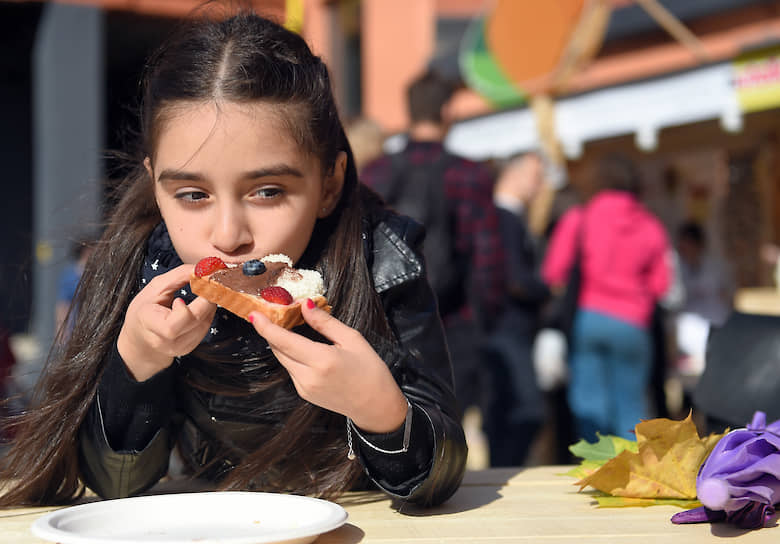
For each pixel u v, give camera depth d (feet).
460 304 11.51
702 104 16.21
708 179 25.17
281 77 3.87
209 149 3.71
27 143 39.83
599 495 4.30
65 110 27.81
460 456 4.04
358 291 4.32
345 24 32.24
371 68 30.83
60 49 27.71
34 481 4.17
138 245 4.43
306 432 4.43
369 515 3.94
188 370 4.31
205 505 3.68
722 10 20.08
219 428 4.49
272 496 3.73
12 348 10.03
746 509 3.51
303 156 3.87
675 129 20.52
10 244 39.24
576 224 14.98
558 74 18.76
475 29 22.81
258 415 4.42
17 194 39.70
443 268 11.20
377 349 4.27
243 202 3.83
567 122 18.89
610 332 14.57
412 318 4.48
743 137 23.31
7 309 6.29
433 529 3.63
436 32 29.27
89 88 28.07
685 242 20.33
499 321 12.26
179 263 4.33
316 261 4.42
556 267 15.14
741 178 24.41
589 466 4.42
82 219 5.27
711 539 3.37
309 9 31.89
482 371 13.91
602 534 3.48
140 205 4.50
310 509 3.56
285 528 3.53
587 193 23.27
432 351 4.48
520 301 13.56
